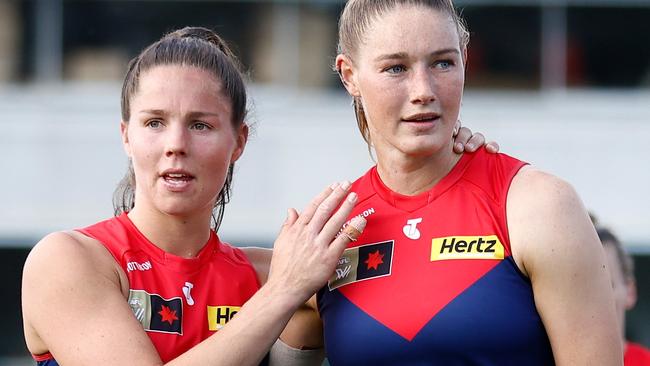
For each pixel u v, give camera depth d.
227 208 39.19
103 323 12.23
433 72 11.84
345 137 39.50
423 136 11.84
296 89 39.41
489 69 39.38
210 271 13.41
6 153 39.59
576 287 11.32
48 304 12.41
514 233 11.68
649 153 39.22
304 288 12.27
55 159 39.62
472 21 39.19
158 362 12.08
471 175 12.38
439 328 11.66
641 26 38.97
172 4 39.03
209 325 13.05
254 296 12.44
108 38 39.44
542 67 39.22
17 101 39.59
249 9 38.94
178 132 12.60
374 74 11.96
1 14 39.50
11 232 39.28
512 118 39.34
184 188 12.68
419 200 12.46
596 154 39.38
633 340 38.50
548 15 39.00
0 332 39.16
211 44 13.38
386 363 11.95
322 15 39.16
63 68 39.62
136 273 12.89
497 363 11.66
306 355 13.70
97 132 39.66
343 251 12.45
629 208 39.34
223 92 12.96
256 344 12.09
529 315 11.62
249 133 14.30
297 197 39.50
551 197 11.62
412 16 11.83
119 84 39.62
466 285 11.71
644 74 39.06
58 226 39.47
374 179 12.98
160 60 12.88
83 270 12.48
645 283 38.88
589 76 39.31
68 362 12.21
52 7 39.44
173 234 13.20
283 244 12.62
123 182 14.16
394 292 12.02
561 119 39.34
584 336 11.30
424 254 12.09
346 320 12.24
